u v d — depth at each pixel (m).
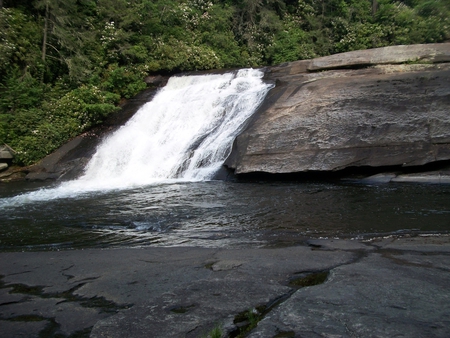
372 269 3.74
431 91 10.38
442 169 9.59
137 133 14.70
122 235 6.25
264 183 10.22
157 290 3.56
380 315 2.74
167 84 18.45
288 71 15.69
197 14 23.39
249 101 13.64
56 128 15.12
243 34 24.64
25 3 18.47
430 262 3.96
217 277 3.76
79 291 3.65
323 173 10.31
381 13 24.89
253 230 6.25
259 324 2.68
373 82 11.45
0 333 2.90
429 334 2.46
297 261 4.20
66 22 18.17
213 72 18.11
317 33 25.47
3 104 15.34
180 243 5.68
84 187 11.00
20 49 16.41
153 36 21.44
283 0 27.72
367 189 9.01
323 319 2.71
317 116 11.00
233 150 11.41
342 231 5.94
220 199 8.58
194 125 14.02
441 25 23.42
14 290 3.76
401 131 9.98
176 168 11.98
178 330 2.71
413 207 7.29
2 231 6.71
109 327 2.80
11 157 14.29
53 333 2.88
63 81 17.39
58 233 6.50
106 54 19.20
